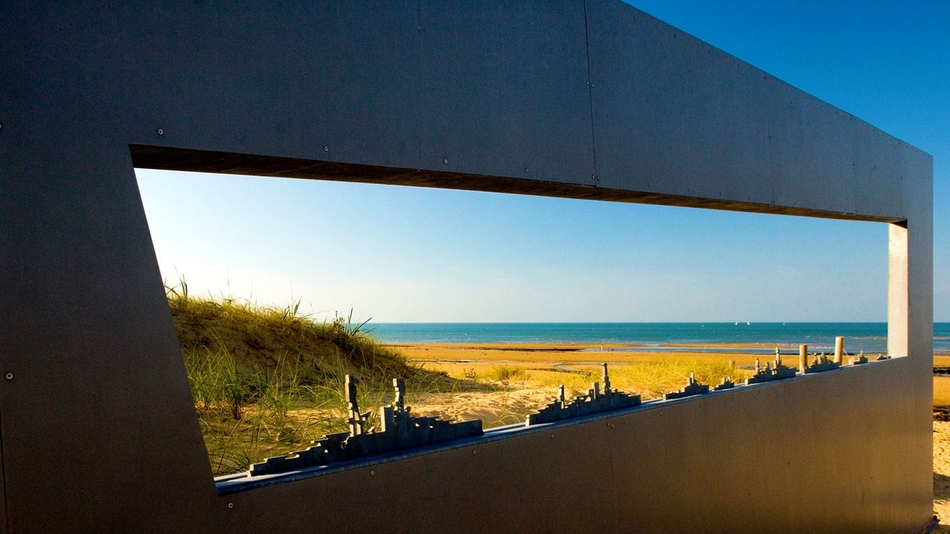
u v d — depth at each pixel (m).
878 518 3.89
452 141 1.73
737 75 2.88
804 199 3.25
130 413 1.23
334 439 1.55
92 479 1.17
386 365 6.98
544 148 1.98
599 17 2.22
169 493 1.26
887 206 4.02
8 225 1.10
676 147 2.51
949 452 7.69
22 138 1.12
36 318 1.12
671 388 7.46
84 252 1.18
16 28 1.11
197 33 1.31
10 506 1.08
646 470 2.34
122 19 1.22
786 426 3.13
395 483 1.59
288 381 4.80
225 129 1.33
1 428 1.08
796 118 3.25
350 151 1.52
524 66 1.94
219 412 3.37
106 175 1.21
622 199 2.53
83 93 1.18
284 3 1.43
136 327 1.25
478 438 1.83
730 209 3.13
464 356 29.09
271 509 1.38
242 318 6.16
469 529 1.75
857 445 3.71
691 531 2.54
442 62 1.73
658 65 2.46
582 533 2.08
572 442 2.06
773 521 3.02
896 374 4.12
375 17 1.59
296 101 1.43
